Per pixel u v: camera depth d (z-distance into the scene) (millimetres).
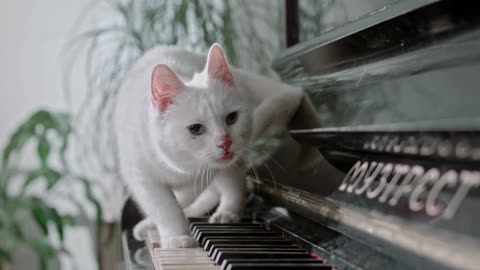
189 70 1423
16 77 2760
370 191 692
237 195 1341
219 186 1368
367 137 705
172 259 901
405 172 633
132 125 1280
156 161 1237
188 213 1487
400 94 723
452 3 643
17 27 2744
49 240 2576
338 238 764
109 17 2674
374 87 808
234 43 2105
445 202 537
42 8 2736
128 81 1450
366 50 939
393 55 842
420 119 626
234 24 2213
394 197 629
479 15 643
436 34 725
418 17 717
